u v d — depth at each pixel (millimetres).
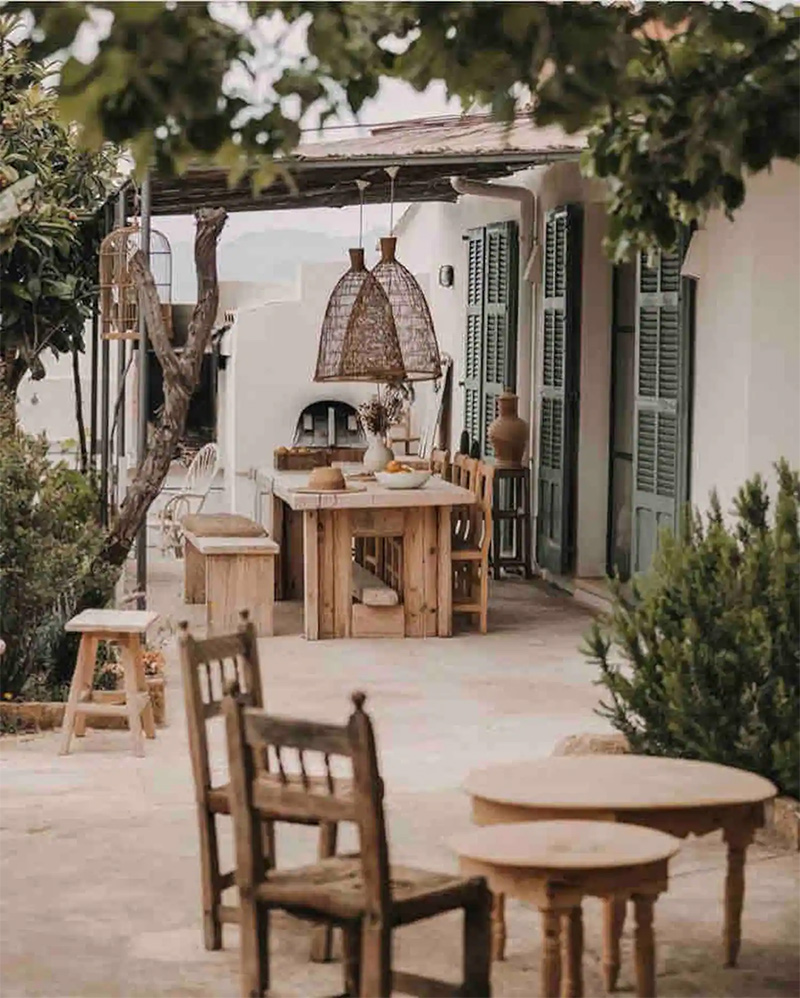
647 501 11234
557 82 3803
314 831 6863
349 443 17578
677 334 10742
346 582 11656
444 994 4434
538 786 5141
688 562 6984
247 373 17547
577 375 13297
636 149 4992
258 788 4406
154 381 21000
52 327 12422
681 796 5016
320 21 3854
